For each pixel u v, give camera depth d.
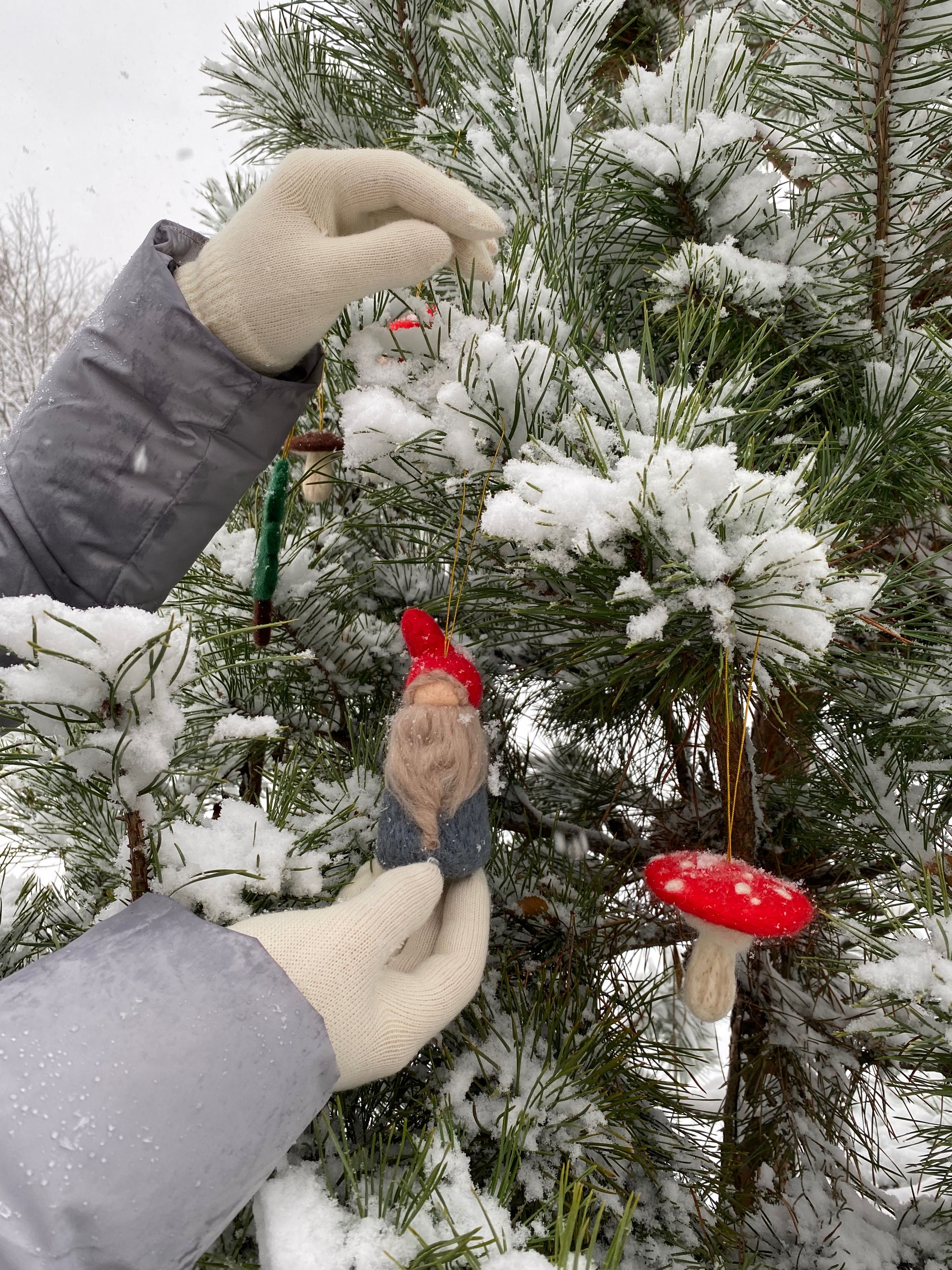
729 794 0.66
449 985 0.67
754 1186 1.01
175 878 0.64
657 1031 1.18
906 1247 1.00
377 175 0.61
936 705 0.82
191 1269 0.51
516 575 0.69
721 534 0.57
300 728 1.00
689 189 0.79
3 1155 0.45
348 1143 0.70
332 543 0.94
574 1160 0.72
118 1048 0.48
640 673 0.70
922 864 0.84
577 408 0.59
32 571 0.66
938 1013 0.59
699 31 0.76
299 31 1.08
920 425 0.75
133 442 0.64
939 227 0.79
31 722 0.54
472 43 0.86
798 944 0.97
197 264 0.63
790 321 0.81
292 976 0.56
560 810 1.21
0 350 5.71
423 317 0.70
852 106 0.73
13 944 0.82
